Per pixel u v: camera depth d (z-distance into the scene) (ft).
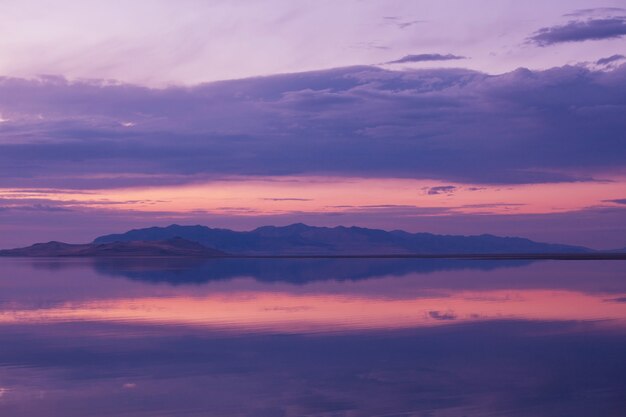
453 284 167.84
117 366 62.49
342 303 117.50
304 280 191.11
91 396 51.16
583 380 54.29
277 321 93.66
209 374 58.54
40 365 63.00
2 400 50.16
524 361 62.75
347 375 57.72
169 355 67.72
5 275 235.81
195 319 96.89
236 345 73.61
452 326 87.20
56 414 46.44
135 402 49.34
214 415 45.93
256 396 50.78
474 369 59.47
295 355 67.00
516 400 48.32
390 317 97.25
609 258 472.03
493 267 288.51
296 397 50.24
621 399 48.08
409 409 46.65
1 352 70.38
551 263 347.77
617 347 69.67
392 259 510.99
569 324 88.07
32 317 101.76
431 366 61.05
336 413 46.06
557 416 44.24
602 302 116.88
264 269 285.64
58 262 454.81
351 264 363.15
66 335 82.38
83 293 145.89
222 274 235.40
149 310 109.29
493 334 79.71
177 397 50.60
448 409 46.50
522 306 111.04
